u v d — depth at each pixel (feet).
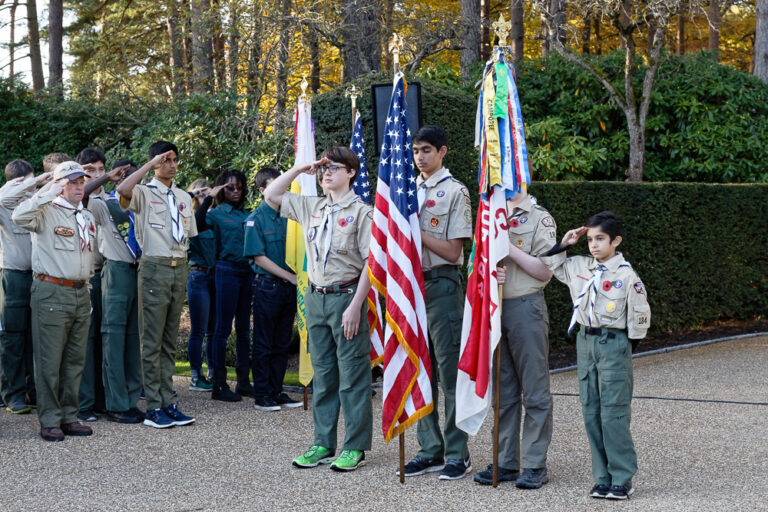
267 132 38.60
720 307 38.04
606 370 14.67
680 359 30.32
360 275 16.62
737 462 17.02
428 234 16.11
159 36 75.20
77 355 19.22
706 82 45.93
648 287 34.40
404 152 15.96
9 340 21.27
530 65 48.29
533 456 15.40
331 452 16.99
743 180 45.03
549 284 30.60
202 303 24.25
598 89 46.21
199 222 23.25
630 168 43.29
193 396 23.77
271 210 22.20
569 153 42.70
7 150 51.19
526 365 15.44
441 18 45.73
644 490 15.17
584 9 40.96
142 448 18.11
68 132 51.60
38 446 18.20
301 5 47.14
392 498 14.74
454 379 16.15
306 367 21.98
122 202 19.56
